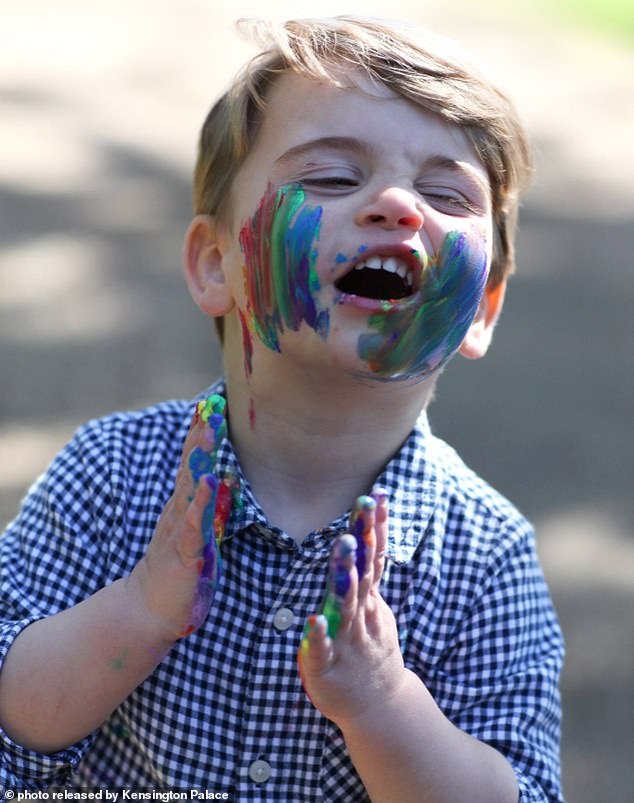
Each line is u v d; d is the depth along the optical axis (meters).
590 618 7.00
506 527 3.54
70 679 3.19
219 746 3.36
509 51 21.45
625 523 8.07
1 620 3.46
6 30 22.36
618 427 9.55
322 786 3.35
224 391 3.70
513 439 9.23
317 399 3.34
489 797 3.17
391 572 3.44
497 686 3.41
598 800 5.65
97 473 3.59
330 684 2.98
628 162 16.80
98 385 9.53
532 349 11.05
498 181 3.53
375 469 3.48
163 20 23.83
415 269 3.20
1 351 10.05
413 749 3.08
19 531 3.65
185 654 3.39
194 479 3.09
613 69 20.94
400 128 3.28
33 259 12.37
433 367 3.30
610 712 6.27
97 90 18.98
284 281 3.25
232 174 3.48
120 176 15.29
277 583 3.39
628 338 11.45
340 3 24.47
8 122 17.14
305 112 3.33
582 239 14.17
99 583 3.51
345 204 3.22
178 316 11.12
